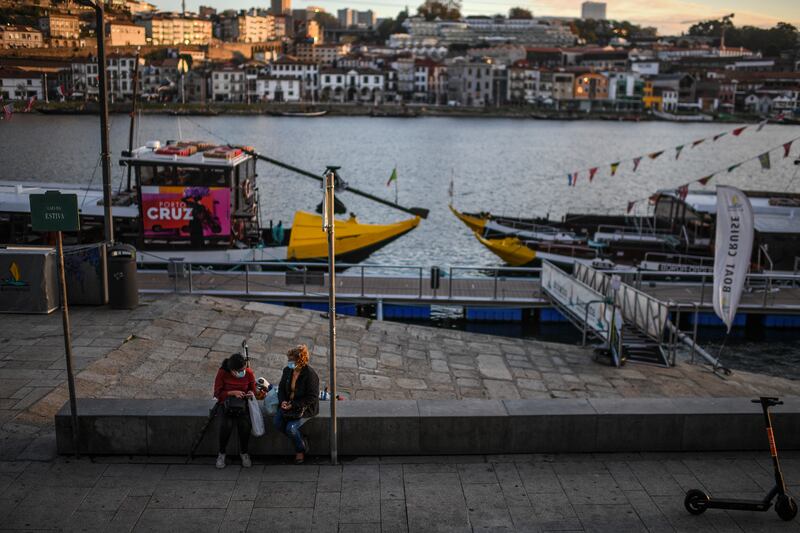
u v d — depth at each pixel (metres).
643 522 9.12
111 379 14.02
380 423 10.58
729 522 9.12
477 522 9.07
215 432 10.46
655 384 16.55
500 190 77.06
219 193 27.59
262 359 16.27
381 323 19.92
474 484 9.95
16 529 8.68
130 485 9.72
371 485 9.88
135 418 10.38
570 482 10.05
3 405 12.30
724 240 18.27
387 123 186.25
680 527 9.02
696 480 10.15
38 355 14.89
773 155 127.88
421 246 46.62
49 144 73.69
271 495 9.57
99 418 10.36
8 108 31.75
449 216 59.12
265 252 28.94
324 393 11.80
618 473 10.30
